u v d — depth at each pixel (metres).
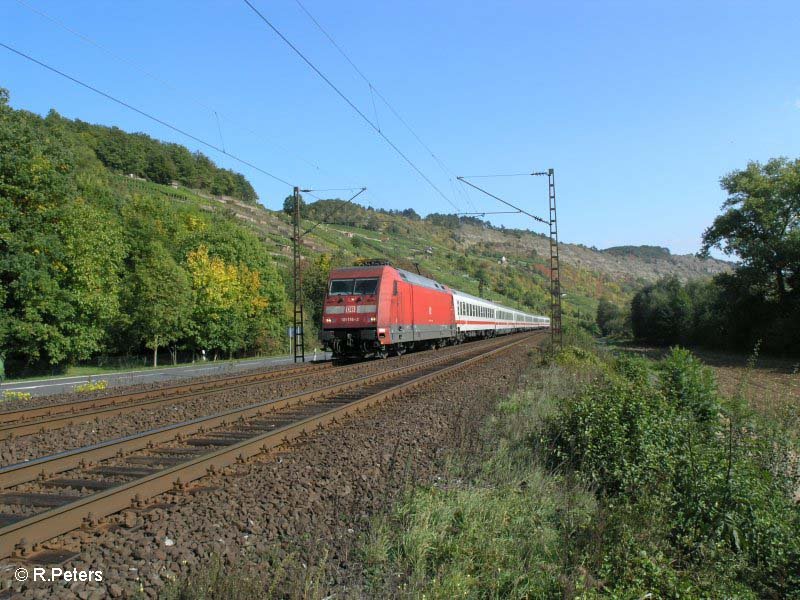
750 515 6.10
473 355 29.58
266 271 54.47
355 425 10.72
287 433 9.55
